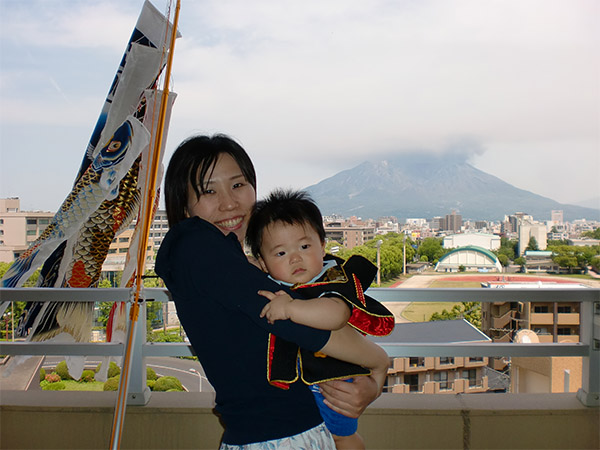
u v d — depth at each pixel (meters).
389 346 2.10
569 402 2.09
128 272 2.11
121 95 2.13
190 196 1.28
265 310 0.99
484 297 2.04
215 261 1.02
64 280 2.28
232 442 1.07
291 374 1.05
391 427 2.01
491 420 2.00
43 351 2.10
